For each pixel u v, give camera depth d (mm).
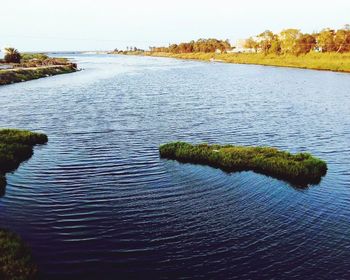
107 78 95812
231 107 52531
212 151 28203
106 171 25281
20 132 32844
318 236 17547
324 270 14930
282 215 19688
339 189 23250
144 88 74250
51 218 18531
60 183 22984
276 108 52250
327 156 29891
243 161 26641
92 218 18703
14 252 14625
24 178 23562
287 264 15289
